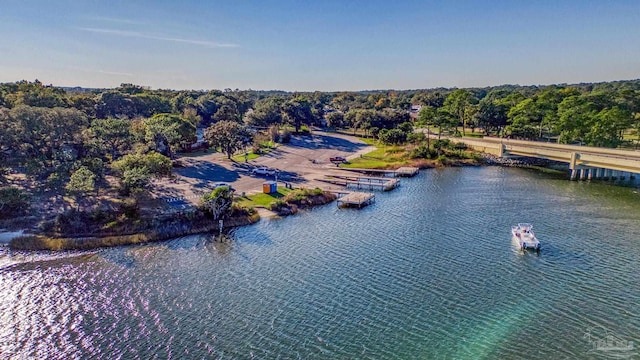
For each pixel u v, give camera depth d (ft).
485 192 276.00
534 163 378.73
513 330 118.11
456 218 219.20
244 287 143.64
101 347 110.52
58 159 228.43
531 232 185.26
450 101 555.69
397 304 132.05
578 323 121.39
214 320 123.13
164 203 219.61
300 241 187.52
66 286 144.56
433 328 119.14
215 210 205.05
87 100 441.27
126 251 175.32
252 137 385.70
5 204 193.77
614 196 262.67
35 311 128.36
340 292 139.74
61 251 173.99
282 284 145.79
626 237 188.24
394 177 325.62
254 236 193.98
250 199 243.19
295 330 118.21
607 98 433.48
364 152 418.31
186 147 373.61
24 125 240.12
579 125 371.35
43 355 107.45
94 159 232.32
